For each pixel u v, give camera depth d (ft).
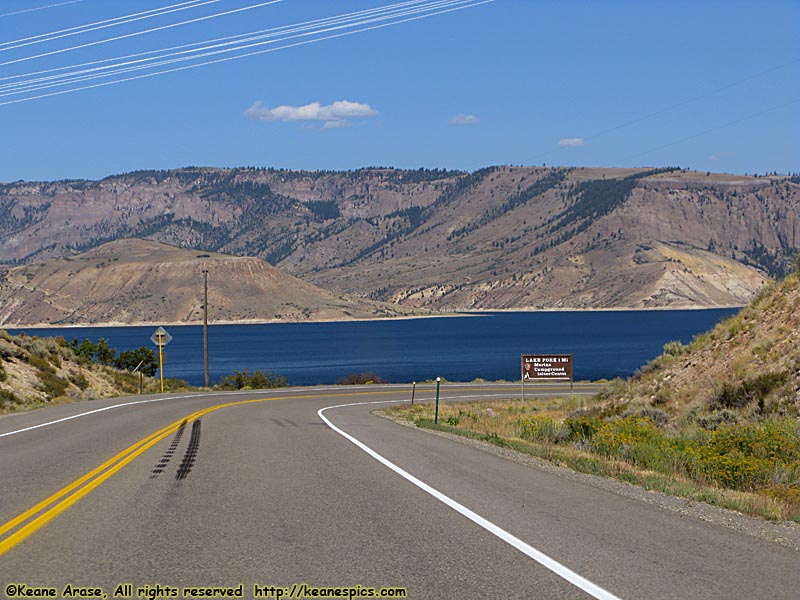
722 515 32.76
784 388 69.21
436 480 40.22
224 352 612.29
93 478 40.32
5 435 63.00
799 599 21.09
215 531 28.35
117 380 160.15
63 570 23.43
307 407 107.34
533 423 72.33
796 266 95.25
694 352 93.25
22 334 147.33
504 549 25.95
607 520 30.71
